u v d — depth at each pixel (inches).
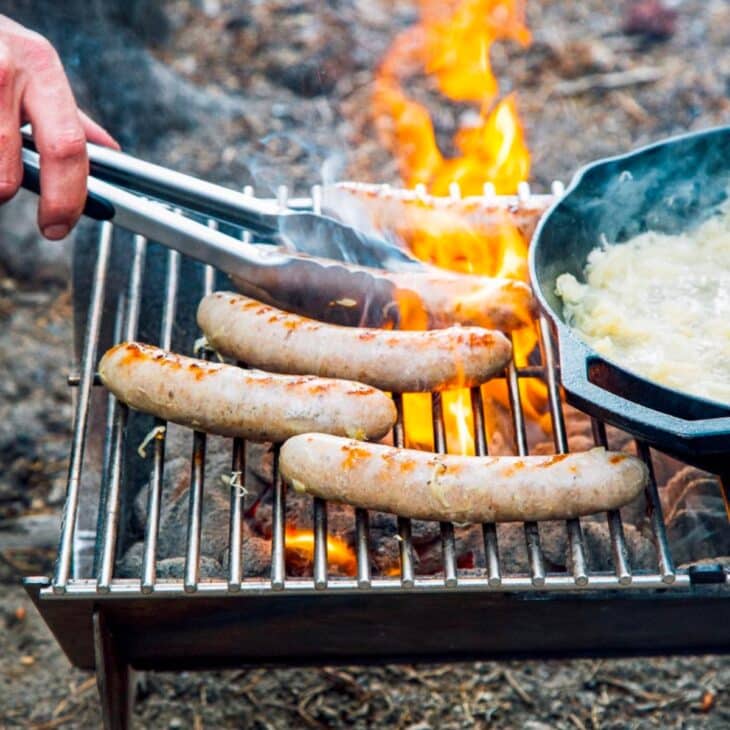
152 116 57.3
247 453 39.0
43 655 44.3
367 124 63.4
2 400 50.9
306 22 71.5
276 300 37.7
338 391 34.9
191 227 36.9
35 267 56.0
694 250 38.7
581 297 37.4
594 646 36.4
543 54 68.6
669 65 67.2
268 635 35.9
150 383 35.4
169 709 42.4
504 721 41.8
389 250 38.4
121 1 63.1
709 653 36.7
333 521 37.6
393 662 36.9
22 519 47.4
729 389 35.4
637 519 38.7
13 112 36.9
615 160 38.2
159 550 37.8
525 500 33.5
